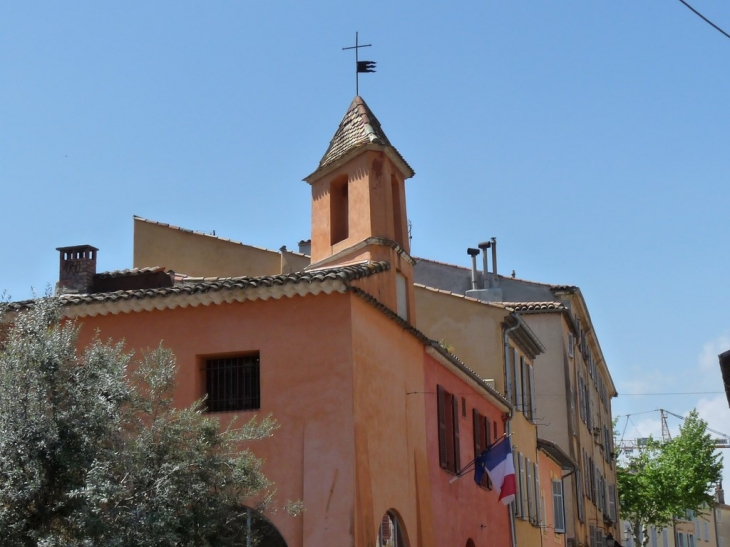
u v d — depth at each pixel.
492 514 25.78
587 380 45.09
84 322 17.94
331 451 16.31
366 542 16.03
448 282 37.22
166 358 13.96
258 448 16.62
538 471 31.86
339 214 21.86
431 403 21.33
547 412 37.16
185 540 12.34
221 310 17.42
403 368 19.61
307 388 16.69
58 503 11.78
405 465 19.02
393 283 20.19
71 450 11.85
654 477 56.41
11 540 11.53
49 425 11.84
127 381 13.93
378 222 20.55
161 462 12.56
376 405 17.64
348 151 21.05
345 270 17.33
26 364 12.21
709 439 56.88
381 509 17.27
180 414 13.20
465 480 23.45
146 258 27.92
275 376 16.88
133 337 17.67
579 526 38.31
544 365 37.41
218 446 13.67
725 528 86.75
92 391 12.34
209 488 12.77
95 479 11.52
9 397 11.98
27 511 11.78
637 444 59.41
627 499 57.59
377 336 18.17
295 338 16.97
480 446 25.11
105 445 12.34
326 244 21.52
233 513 13.19
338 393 16.56
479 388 25.08
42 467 11.76
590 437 44.72
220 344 17.27
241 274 27.12
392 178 21.75
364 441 16.67
